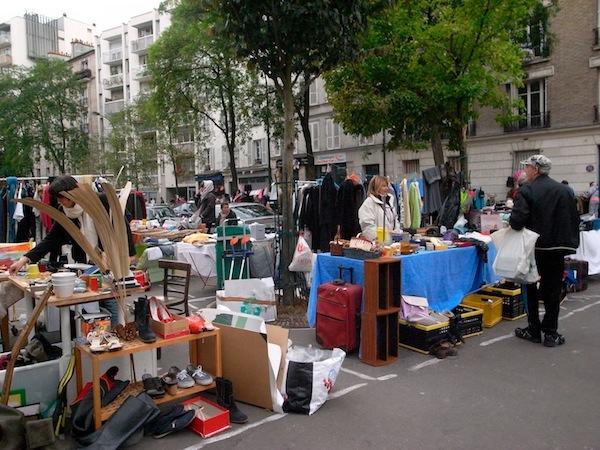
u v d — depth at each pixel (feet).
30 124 118.32
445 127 52.31
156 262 29.91
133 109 106.73
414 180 31.55
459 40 44.86
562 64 73.10
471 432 11.32
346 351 16.34
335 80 52.13
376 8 22.68
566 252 16.76
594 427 11.45
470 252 19.99
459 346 17.48
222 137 123.95
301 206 27.09
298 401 12.41
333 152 100.89
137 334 11.77
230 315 13.29
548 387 13.78
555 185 16.83
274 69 22.15
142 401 11.15
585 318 20.81
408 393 13.53
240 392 13.11
